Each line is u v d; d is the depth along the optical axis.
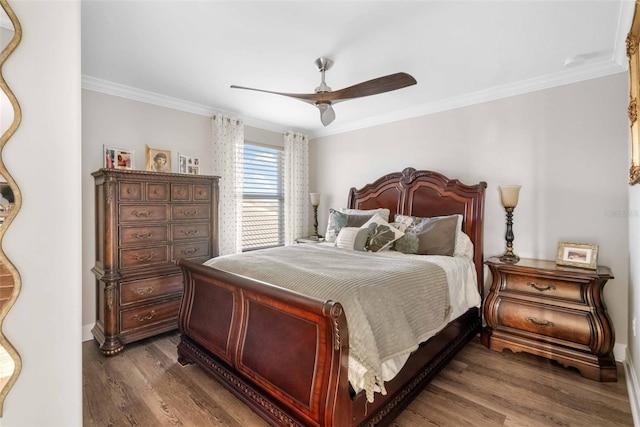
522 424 1.75
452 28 2.02
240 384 1.84
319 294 1.66
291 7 1.81
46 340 0.86
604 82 2.52
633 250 2.11
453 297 2.44
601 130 2.54
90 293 2.88
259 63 2.52
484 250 3.16
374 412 1.58
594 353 2.22
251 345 1.80
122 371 2.30
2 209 0.80
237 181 3.87
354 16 1.90
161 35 2.11
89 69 2.65
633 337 2.08
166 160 3.29
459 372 2.32
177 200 3.01
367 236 3.11
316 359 1.45
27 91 0.82
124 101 3.07
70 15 0.88
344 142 4.46
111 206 2.57
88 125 2.85
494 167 3.10
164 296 2.89
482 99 3.15
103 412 1.84
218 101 3.45
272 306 1.67
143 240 2.77
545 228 2.81
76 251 0.90
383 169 4.01
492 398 2.00
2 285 0.81
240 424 1.76
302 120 4.21
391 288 1.82
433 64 2.54
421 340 1.90
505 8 1.81
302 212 4.75
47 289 0.86
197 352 2.22
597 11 1.83
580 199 2.63
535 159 2.86
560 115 2.73
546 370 2.35
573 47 2.26
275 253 2.70
